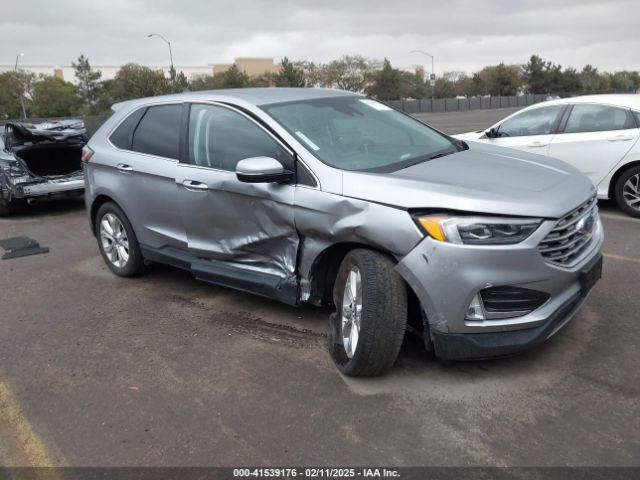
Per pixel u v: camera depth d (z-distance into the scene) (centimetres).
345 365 362
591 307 445
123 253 571
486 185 344
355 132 429
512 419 313
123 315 490
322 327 442
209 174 441
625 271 522
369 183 351
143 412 343
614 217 730
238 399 350
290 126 408
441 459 286
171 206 481
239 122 434
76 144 987
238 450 302
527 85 8662
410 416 321
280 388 359
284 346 414
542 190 345
